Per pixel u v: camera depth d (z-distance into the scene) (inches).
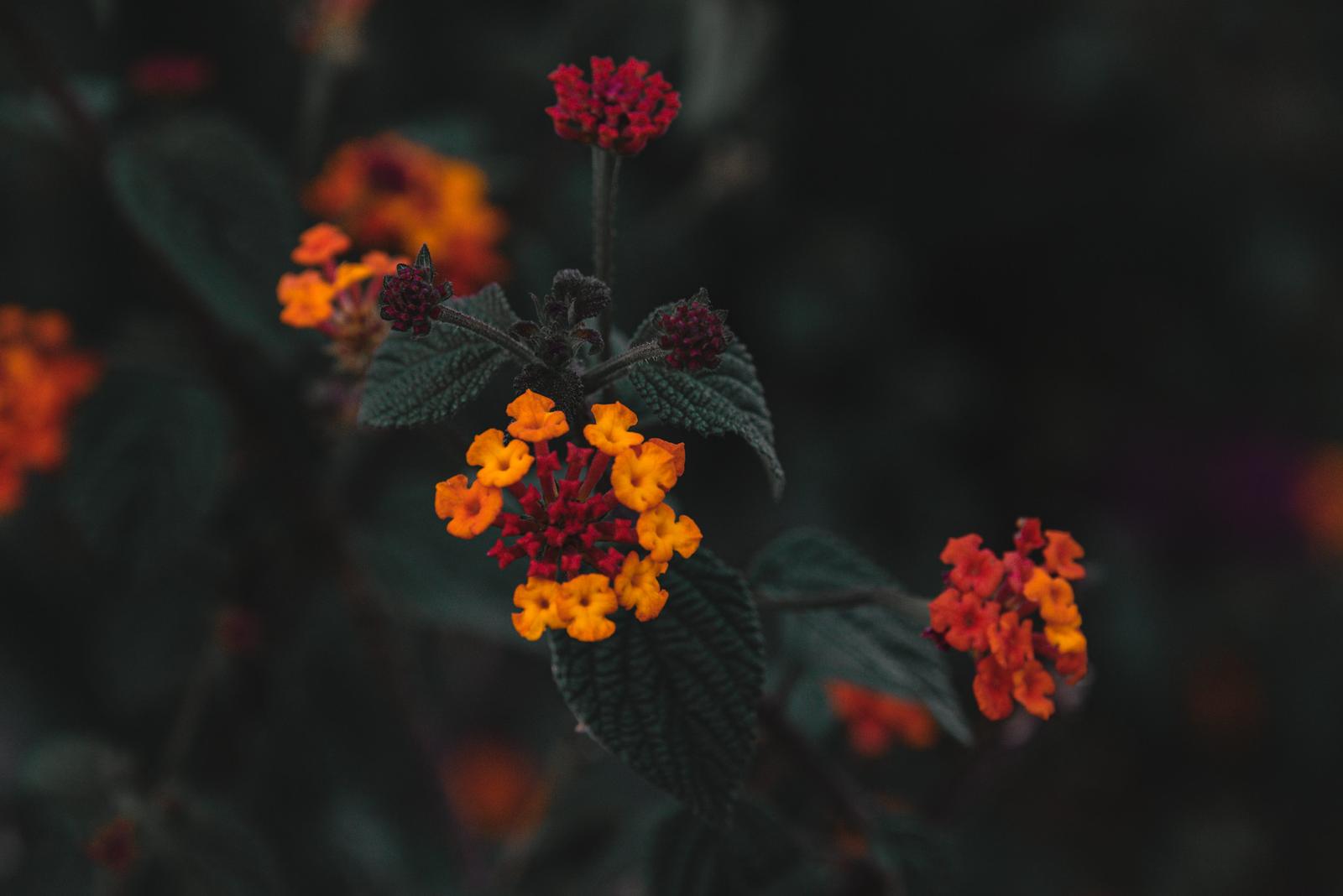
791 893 13.5
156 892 15.9
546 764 26.0
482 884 17.6
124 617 18.0
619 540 11.0
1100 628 29.4
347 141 24.0
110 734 21.6
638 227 24.5
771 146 26.9
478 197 16.9
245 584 17.1
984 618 11.4
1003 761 14.9
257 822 19.2
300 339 15.4
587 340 11.1
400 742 19.9
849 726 15.3
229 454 16.9
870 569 12.8
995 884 27.4
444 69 25.7
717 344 10.8
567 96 11.5
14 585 22.1
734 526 26.6
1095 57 28.5
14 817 17.6
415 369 11.4
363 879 19.8
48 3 23.2
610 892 16.2
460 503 11.0
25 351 15.7
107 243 23.4
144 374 16.2
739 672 11.3
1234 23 29.5
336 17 17.1
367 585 16.8
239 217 15.4
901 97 28.8
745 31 19.3
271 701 18.2
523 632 10.7
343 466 16.7
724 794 11.2
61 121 15.8
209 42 24.3
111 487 15.9
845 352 27.9
